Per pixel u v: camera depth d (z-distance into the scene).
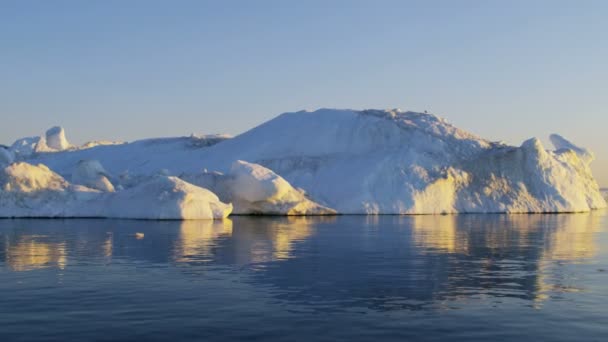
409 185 57.22
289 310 12.14
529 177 63.19
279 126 73.56
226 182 51.47
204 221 41.22
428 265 18.59
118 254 21.00
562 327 10.99
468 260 19.92
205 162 71.31
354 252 22.09
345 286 14.77
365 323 11.16
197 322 11.13
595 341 10.14
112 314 11.71
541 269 17.89
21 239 26.41
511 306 12.64
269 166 64.44
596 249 23.83
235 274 16.52
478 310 12.26
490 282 15.49
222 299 13.15
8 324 10.92
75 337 10.13
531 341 10.13
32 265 18.12
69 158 89.19
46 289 14.18
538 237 29.59
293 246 24.16
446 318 11.59
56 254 20.91
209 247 23.52
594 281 15.76
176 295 13.54
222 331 10.55
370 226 37.16
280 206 50.59
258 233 30.70
